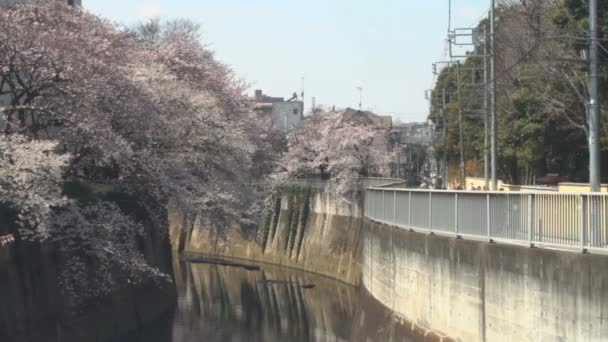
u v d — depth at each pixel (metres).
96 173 26.39
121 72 22.70
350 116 61.50
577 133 30.42
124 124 23.70
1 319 16.97
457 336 17.38
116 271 24.20
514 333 14.60
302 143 56.19
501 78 33.28
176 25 50.16
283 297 37.91
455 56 34.62
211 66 37.19
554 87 28.81
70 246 20.56
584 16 25.00
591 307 12.25
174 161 26.52
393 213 25.03
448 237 18.55
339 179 49.06
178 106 28.70
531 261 13.96
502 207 15.91
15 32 19.92
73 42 21.06
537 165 37.06
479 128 46.62
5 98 25.44
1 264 17.44
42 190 17.89
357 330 27.77
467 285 16.86
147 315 27.33
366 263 30.36
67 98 21.03
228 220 32.38
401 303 22.14
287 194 53.72
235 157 33.28
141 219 27.56
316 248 48.78
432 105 64.25
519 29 31.64
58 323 19.77
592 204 12.80
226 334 27.86
